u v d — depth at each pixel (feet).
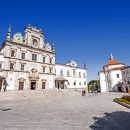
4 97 91.35
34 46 157.48
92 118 38.45
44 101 82.84
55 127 29.86
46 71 162.30
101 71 238.07
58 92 126.82
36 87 148.56
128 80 189.57
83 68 213.66
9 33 137.18
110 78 216.54
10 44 136.15
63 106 61.26
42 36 168.45
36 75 150.41
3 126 30.35
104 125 31.71
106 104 69.10
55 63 179.83
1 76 124.06
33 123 32.91
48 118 37.88
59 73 181.68
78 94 143.84
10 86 128.67
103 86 230.68
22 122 33.71
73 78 196.44
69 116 40.68
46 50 167.32
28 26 156.25
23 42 149.28
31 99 95.09
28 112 46.39
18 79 135.54
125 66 208.85
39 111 48.34
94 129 28.76
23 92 104.42
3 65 128.57
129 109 53.78
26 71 143.13
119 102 70.49
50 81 163.63
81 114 43.75
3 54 130.52
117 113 45.80
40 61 158.61
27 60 146.20
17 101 81.92
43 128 29.07
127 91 190.08
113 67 225.76
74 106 61.57
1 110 50.34
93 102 78.28
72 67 199.00
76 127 30.04
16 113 44.62
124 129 28.68
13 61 135.33
